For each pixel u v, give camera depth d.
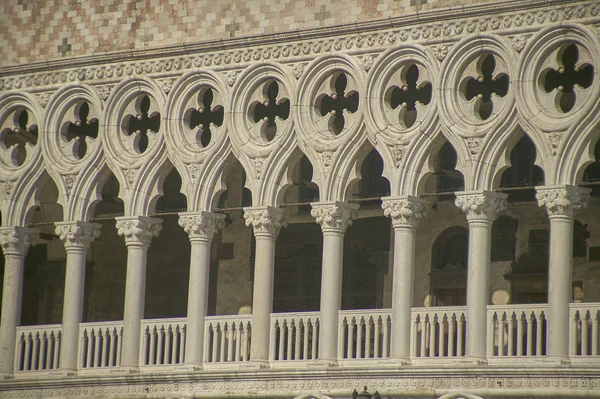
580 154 107.88
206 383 120.06
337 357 115.81
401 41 114.75
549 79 123.56
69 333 127.56
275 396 116.88
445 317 117.06
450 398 109.12
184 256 152.00
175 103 124.56
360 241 138.88
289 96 119.44
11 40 133.00
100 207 150.75
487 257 111.00
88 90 128.75
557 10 108.62
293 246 142.50
